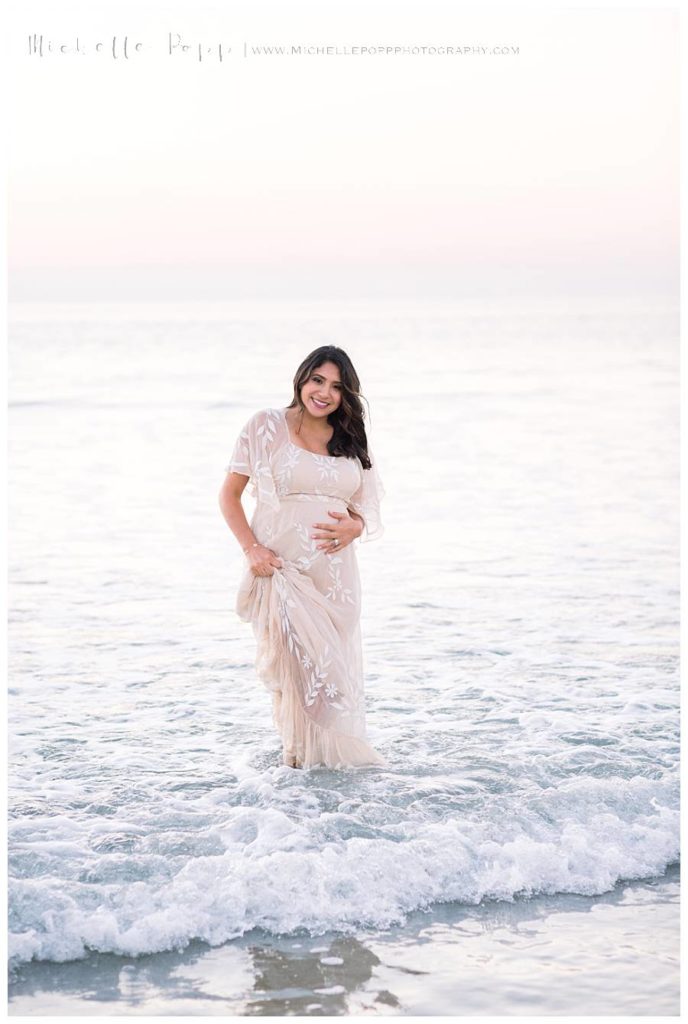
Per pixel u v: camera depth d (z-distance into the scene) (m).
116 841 4.20
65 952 3.60
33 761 5.13
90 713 5.86
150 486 13.75
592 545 10.27
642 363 36.84
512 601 8.27
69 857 4.07
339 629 5.12
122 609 8.12
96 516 11.77
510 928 3.83
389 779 4.83
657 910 3.97
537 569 9.33
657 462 15.66
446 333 56.22
